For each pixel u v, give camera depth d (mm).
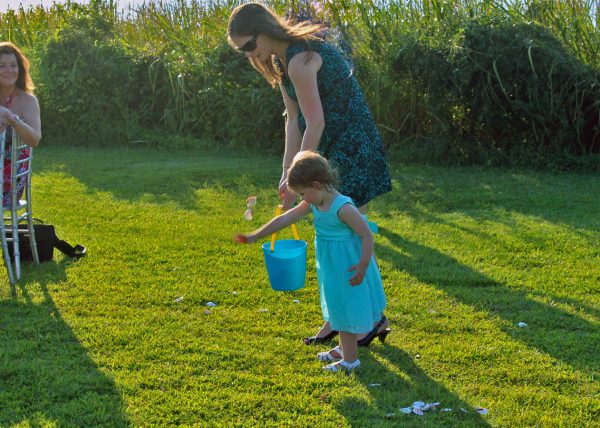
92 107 11312
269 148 10664
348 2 10234
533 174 8719
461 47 8914
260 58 3875
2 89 5121
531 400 3336
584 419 3158
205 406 3256
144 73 11406
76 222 6527
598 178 8445
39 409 3219
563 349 3871
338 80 3914
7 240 5027
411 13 10344
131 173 8914
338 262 3537
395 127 9969
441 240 5957
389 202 7375
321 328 3994
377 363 3717
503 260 5422
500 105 9047
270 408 3254
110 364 3654
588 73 8836
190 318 4289
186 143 11000
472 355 3787
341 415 3201
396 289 4793
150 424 3105
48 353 3768
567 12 9836
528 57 8859
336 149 3990
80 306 4445
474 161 9375
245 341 3957
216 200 7531
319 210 3549
